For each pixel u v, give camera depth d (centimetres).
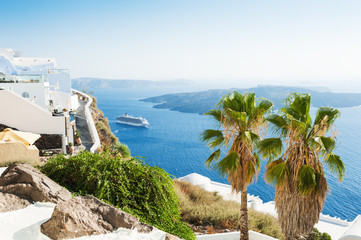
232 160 1184
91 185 723
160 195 770
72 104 3331
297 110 1162
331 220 2428
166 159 17925
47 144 1964
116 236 447
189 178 3291
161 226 742
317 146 1100
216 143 1255
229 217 1677
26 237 419
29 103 1930
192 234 814
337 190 11581
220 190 3231
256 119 1209
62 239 417
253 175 1227
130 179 761
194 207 1719
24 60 3934
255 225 1631
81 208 472
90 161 790
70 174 767
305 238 1191
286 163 1136
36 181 557
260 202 2848
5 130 1670
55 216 432
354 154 19025
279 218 1173
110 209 494
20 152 1370
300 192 1078
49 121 1975
